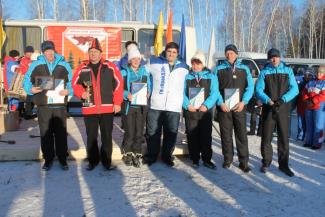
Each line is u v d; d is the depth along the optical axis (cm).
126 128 654
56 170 632
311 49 3997
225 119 655
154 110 648
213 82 637
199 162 698
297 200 531
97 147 631
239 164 664
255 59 1556
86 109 606
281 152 643
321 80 883
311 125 887
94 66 600
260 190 566
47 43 597
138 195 532
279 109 626
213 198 529
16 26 1121
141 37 1148
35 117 1073
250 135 1010
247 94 636
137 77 641
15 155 679
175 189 559
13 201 502
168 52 629
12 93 903
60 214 464
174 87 636
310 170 682
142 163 679
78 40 1123
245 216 473
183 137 793
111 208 485
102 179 593
